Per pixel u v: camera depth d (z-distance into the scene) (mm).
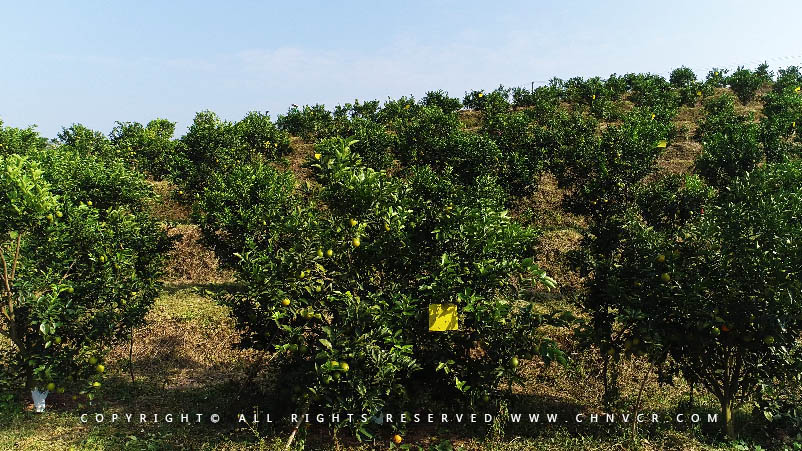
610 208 8859
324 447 4867
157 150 20609
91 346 5645
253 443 4898
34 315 5219
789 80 26594
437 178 9594
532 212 14422
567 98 27484
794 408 5191
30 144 18469
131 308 6039
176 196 15398
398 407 4910
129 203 8922
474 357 5453
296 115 24578
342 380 4473
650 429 5258
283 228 5457
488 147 13445
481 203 5523
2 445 4754
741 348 4797
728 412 5086
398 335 4746
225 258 8906
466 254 4895
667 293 4672
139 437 5113
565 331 7805
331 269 5195
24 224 5195
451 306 4730
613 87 26891
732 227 4598
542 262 11266
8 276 5410
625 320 4805
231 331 8180
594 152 9352
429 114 20484
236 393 6125
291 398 5078
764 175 5004
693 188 8547
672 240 5012
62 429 5172
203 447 4840
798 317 4340
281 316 4836
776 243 4434
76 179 8508
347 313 4609
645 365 6926
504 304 4805
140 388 6348
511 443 4934
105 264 5793
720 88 28094
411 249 4980
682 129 20531
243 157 17734
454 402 5312
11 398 5438
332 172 5086
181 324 8492
